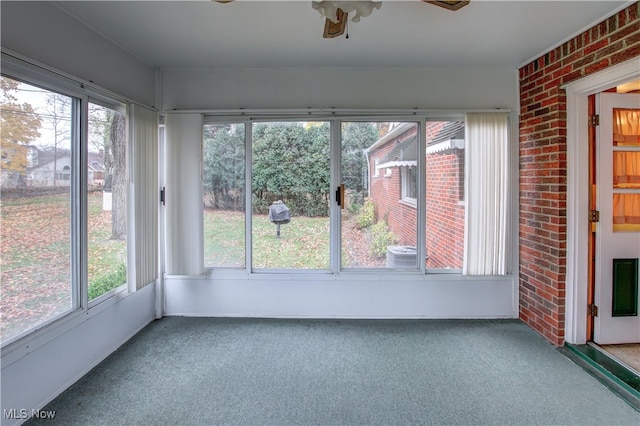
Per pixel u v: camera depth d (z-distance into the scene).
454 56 2.76
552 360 2.34
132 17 2.11
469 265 3.02
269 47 2.58
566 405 1.87
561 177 2.51
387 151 3.09
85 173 2.18
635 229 2.48
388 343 2.61
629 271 2.49
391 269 3.12
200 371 2.21
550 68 2.60
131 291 2.61
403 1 1.94
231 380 2.12
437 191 3.10
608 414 1.80
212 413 1.81
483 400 1.91
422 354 2.43
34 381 1.80
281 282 3.11
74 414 1.79
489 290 3.09
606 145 2.43
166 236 3.05
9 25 1.65
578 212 2.46
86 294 2.19
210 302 3.13
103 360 2.35
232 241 3.16
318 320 3.06
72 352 2.07
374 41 2.48
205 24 2.21
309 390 2.01
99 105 2.36
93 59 2.25
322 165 3.10
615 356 2.33
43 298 1.90
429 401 1.91
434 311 3.10
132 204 2.62
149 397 1.94
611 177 2.44
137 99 2.76
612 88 2.38
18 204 1.75
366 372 2.20
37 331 1.83
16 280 1.74
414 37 2.41
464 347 2.54
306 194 3.12
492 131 2.98
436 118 3.07
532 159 2.83
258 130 3.10
